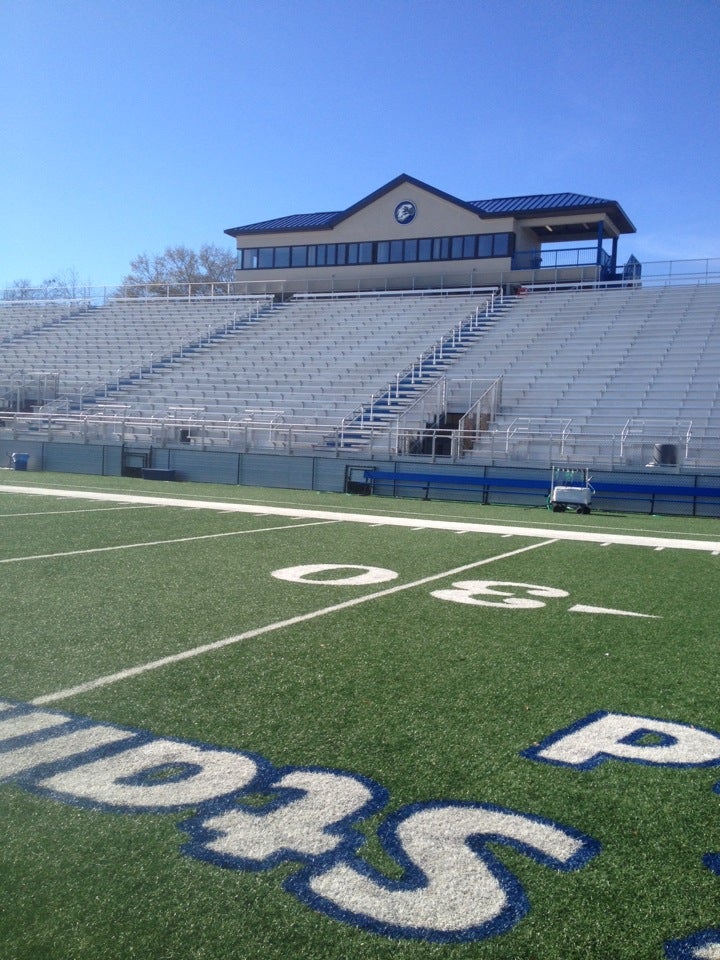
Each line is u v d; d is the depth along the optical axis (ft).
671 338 80.07
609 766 11.23
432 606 21.52
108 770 10.65
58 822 9.21
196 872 8.25
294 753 11.38
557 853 8.82
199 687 14.15
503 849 8.87
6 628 17.74
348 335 96.89
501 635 18.56
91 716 12.62
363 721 12.73
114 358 101.76
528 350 83.71
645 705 13.94
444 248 105.09
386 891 8.00
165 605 20.58
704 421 65.36
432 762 11.19
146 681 14.39
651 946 7.29
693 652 17.51
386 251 108.06
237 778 10.49
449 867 8.46
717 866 8.66
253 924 7.44
